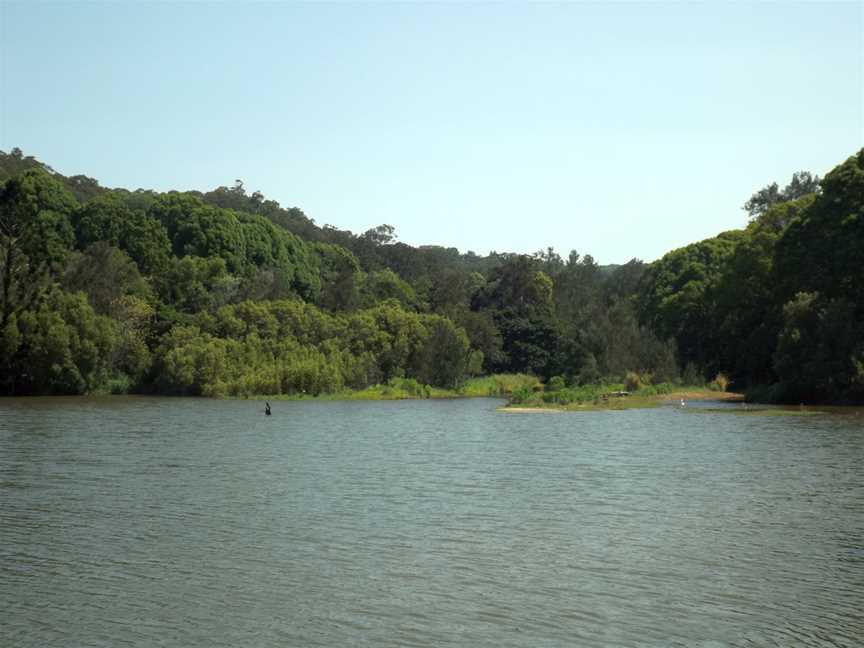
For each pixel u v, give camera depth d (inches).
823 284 3732.8
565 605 866.1
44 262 4618.6
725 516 1283.2
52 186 5792.3
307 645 757.9
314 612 844.0
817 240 3762.3
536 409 3617.1
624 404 3715.6
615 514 1299.2
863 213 3602.4
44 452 1998.0
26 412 3213.6
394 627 802.8
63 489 1504.7
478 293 6939.0
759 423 2736.2
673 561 1029.2
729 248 5689.0
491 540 1131.3
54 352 4210.1
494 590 914.7
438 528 1202.0
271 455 1996.8
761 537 1149.7
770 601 879.7
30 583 937.5
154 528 1198.9
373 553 1064.2
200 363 4441.4
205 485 1557.6
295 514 1296.8
